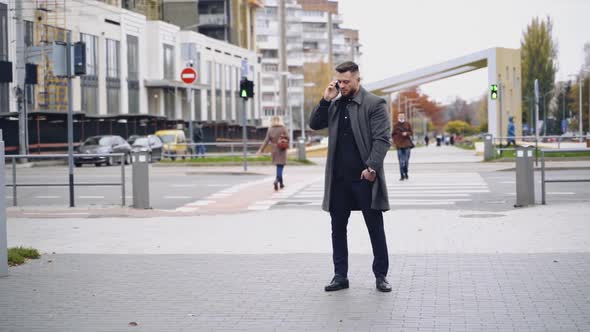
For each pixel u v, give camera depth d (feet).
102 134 179.63
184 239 39.17
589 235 37.19
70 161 56.44
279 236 39.73
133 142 164.14
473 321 21.17
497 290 25.09
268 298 24.72
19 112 141.49
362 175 25.17
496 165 109.50
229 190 72.84
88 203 62.28
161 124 213.46
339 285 25.75
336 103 26.09
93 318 22.43
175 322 21.84
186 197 66.85
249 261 31.76
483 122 479.41
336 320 21.68
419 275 27.94
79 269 30.35
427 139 401.90
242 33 353.92
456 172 93.15
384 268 25.73
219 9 340.39
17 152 150.30
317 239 38.32
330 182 25.93
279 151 72.23
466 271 28.50
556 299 23.65
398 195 63.93
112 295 25.50
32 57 157.38
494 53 155.74
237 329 20.95
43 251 35.32
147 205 55.31
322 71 420.36
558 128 354.54
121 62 210.79
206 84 258.98
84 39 189.26
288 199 63.00
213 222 46.62
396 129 80.69
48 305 24.16
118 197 67.51
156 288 26.58
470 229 40.63
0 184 28.91
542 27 318.24
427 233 39.47
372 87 180.65
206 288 26.45
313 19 537.24
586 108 330.54
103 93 199.62
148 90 232.32
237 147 212.23
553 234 37.86
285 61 491.31
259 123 341.82
